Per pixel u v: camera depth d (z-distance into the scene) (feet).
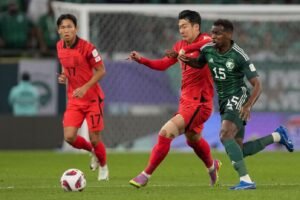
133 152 203.21
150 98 209.05
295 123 208.85
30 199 95.45
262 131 207.51
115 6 203.82
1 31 234.58
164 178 130.62
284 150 211.00
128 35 211.82
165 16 210.79
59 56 124.06
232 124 103.45
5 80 206.90
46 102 208.54
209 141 206.49
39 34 236.22
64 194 100.53
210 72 108.06
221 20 103.50
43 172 143.64
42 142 209.15
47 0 247.29
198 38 110.73
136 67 208.74
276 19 207.41
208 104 110.42
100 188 109.60
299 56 211.61
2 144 208.03
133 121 209.05
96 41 211.00
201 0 239.91
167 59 113.09
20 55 231.09
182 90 110.63
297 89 209.87
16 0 248.73
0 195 100.58
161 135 105.40
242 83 104.68
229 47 103.76
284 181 124.36
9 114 208.03
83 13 201.87
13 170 148.56
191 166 158.40
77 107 125.39
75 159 178.40
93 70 124.98
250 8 206.39
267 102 208.85
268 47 211.61
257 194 97.60
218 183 119.96
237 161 103.09
